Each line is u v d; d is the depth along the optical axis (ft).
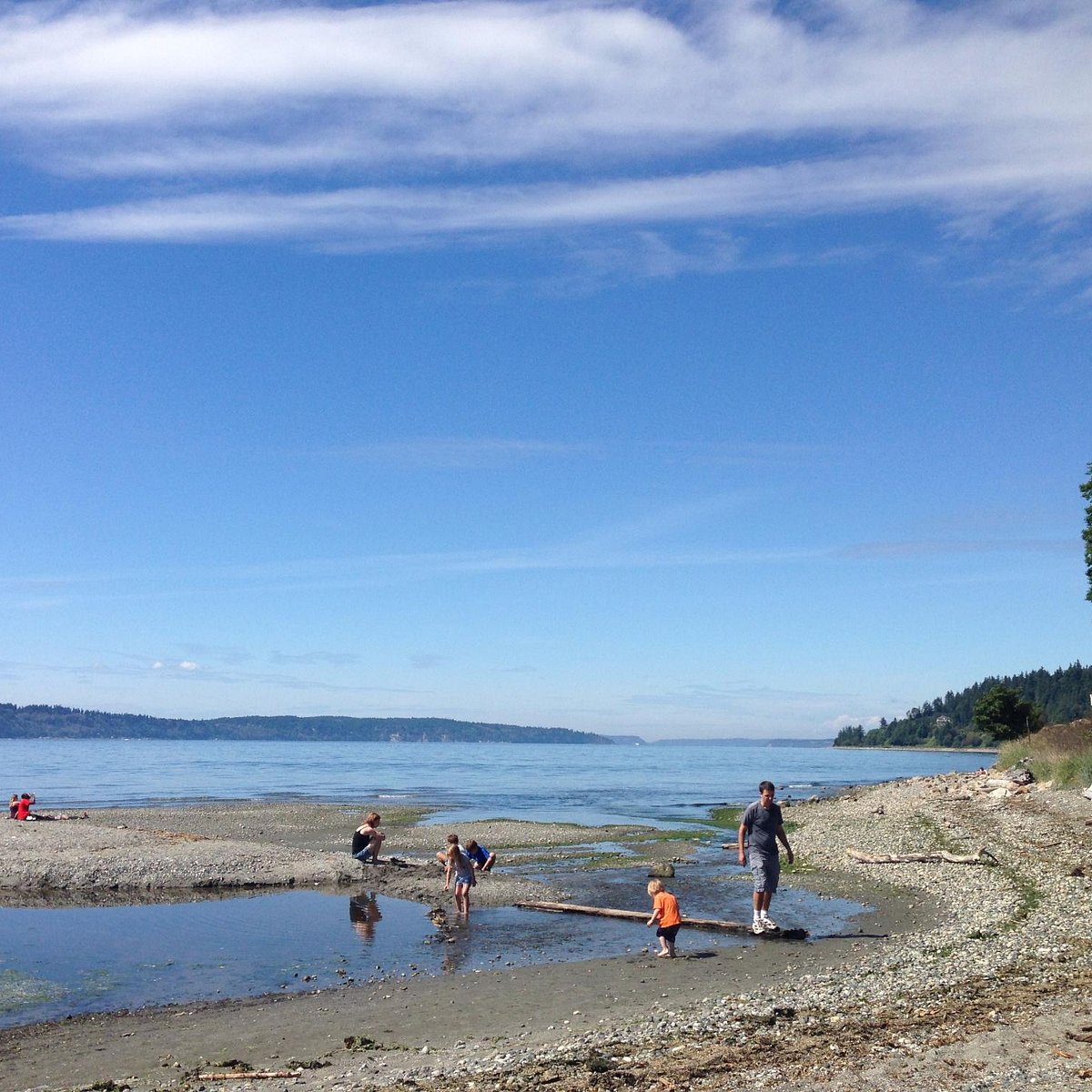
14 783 289.74
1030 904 64.59
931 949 53.62
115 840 100.94
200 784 298.15
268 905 76.33
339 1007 47.01
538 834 134.51
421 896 79.92
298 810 181.68
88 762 485.15
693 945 59.72
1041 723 285.84
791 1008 41.47
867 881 82.28
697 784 319.68
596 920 69.77
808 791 274.16
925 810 131.54
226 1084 35.19
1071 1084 28.86
